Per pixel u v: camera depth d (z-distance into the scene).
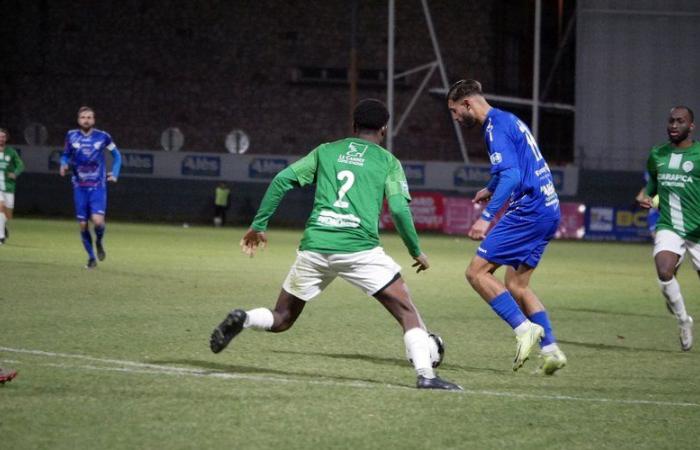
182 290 37.41
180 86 129.12
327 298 36.53
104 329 26.19
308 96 129.50
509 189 21.03
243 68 129.25
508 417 17.12
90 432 15.02
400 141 127.25
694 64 121.88
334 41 129.38
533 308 22.27
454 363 23.20
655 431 16.47
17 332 25.02
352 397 18.25
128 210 116.50
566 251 80.81
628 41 122.38
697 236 26.61
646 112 122.62
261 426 15.75
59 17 127.44
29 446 14.13
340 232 19.55
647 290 45.88
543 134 128.25
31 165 114.44
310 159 20.00
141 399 17.41
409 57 128.62
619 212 106.88
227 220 116.00
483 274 21.89
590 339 28.62
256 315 19.95
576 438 15.80
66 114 127.81
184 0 129.00
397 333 27.67
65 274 41.56
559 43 127.25
